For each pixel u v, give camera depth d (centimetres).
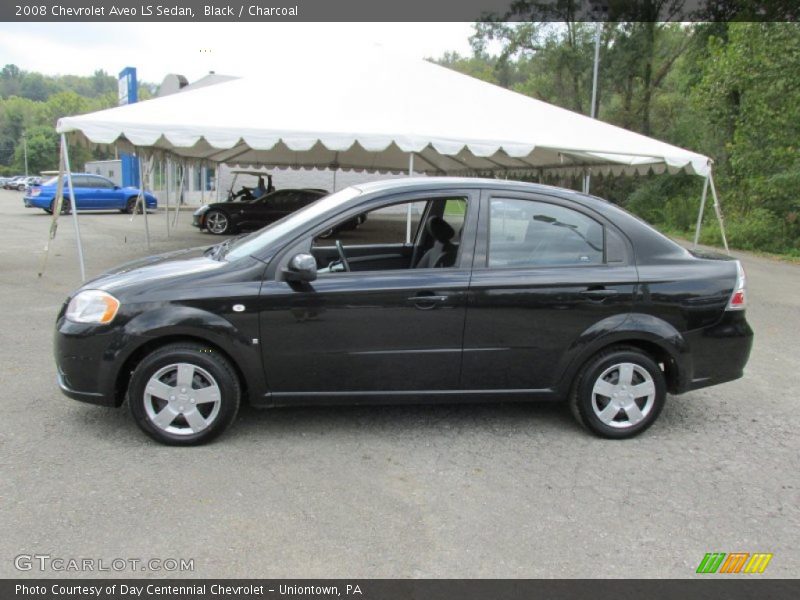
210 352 392
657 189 2836
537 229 422
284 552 291
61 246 1381
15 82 17412
